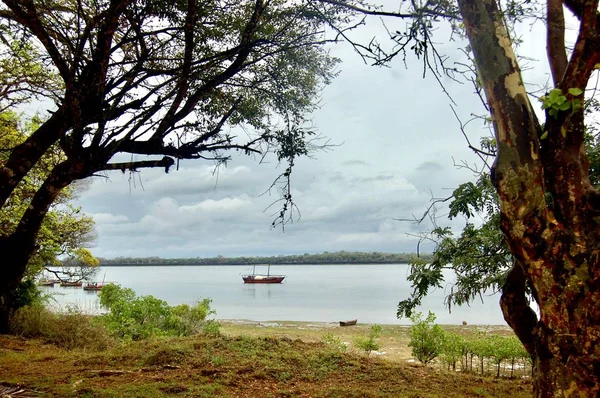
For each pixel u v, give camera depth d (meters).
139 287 73.44
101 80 4.53
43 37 4.19
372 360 8.93
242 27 5.58
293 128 5.17
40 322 11.20
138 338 12.30
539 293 2.83
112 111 4.72
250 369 7.57
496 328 22.58
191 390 6.33
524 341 3.60
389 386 7.22
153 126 5.00
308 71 5.97
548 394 2.73
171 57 6.11
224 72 5.07
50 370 7.26
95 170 4.57
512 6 4.11
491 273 5.87
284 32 5.44
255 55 5.75
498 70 3.13
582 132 3.02
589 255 2.69
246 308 38.19
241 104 6.19
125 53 5.88
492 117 3.19
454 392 7.13
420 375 8.14
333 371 7.86
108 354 8.48
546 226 2.85
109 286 14.51
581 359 2.62
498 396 7.02
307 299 47.53
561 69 3.48
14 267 4.40
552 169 3.00
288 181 4.86
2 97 7.56
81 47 4.57
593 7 2.93
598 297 2.62
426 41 4.14
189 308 14.99
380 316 31.81
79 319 11.78
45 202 4.52
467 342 10.50
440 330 10.82
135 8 4.94
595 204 2.82
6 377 6.66
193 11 4.61
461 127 3.90
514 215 2.92
